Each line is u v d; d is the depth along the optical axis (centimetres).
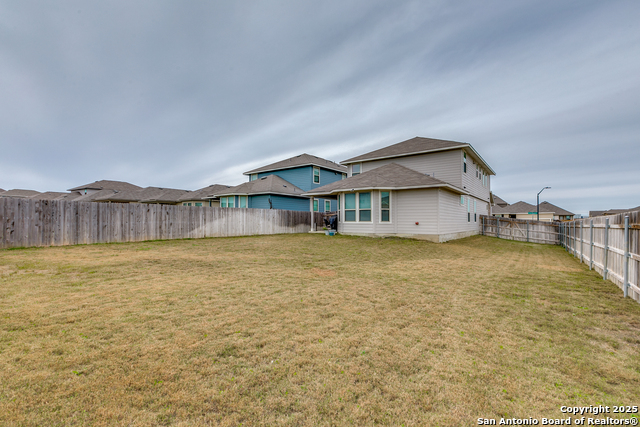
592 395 216
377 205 1406
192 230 1359
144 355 261
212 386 217
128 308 386
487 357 273
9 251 827
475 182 2002
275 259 814
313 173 2498
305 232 1867
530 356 276
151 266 676
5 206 847
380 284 552
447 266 764
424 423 183
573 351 288
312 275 621
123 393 204
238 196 2338
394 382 228
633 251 475
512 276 650
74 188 3962
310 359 261
